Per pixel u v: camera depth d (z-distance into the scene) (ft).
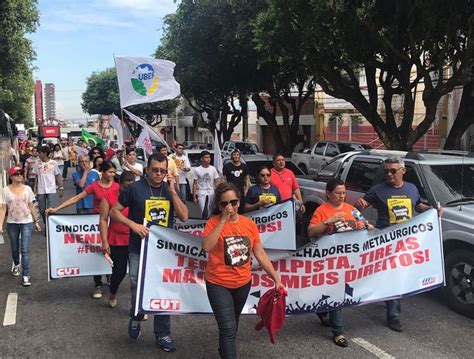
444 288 18.97
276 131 79.25
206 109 104.83
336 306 15.96
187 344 16.06
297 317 18.30
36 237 33.12
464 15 38.37
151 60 31.32
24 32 64.80
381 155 24.08
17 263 24.25
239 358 14.85
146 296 14.58
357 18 37.81
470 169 21.04
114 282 19.13
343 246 16.02
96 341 16.35
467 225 17.90
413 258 16.75
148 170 15.66
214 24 66.13
